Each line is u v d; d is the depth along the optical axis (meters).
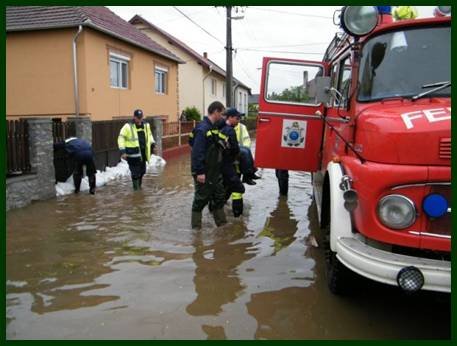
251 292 4.48
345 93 4.88
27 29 13.71
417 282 3.15
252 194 9.37
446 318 3.99
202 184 6.48
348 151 4.28
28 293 4.46
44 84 14.17
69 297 4.36
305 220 7.20
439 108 3.60
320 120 6.88
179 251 5.70
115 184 10.62
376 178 3.38
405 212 3.30
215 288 4.57
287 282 4.73
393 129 3.45
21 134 8.43
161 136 15.91
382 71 4.22
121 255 5.55
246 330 3.75
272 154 7.11
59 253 5.64
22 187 8.21
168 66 21.05
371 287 4.56
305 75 6.95
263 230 6.63
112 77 15.96
